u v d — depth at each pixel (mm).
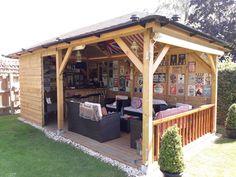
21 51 7832
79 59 8406
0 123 8289
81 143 5574
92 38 4797
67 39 5223
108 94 9828
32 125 7883
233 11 13984
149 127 4059
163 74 7645
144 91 4059
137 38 5281
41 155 5008
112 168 4324
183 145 5332
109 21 7578
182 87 7172
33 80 8016
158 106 6695
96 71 10438
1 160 4738
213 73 6441
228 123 6348
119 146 5301
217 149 5449
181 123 5184
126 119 6406
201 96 6762
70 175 4062
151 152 4164
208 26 14414
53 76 8797
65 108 8531
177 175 3561
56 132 6645
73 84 9914
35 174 4105
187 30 4250
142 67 4059
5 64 10289
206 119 6371
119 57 8719
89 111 5746
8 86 10344
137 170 4137
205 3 14648
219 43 5723
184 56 7062
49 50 6836
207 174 4156
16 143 5859
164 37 4023
